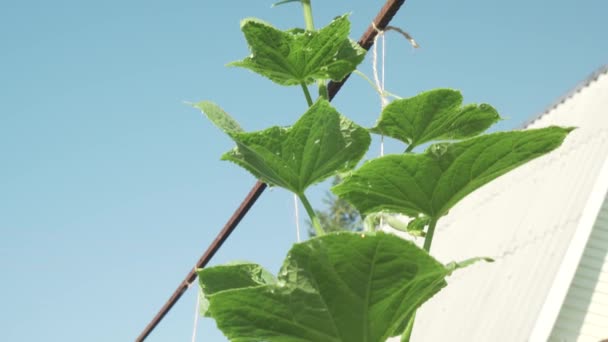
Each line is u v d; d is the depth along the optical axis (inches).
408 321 40.8
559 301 138.3
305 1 48.7
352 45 46.8
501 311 154.2
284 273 37.4
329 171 43.5
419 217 42.4
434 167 40.6
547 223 166.6
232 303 38.0
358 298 37.8
